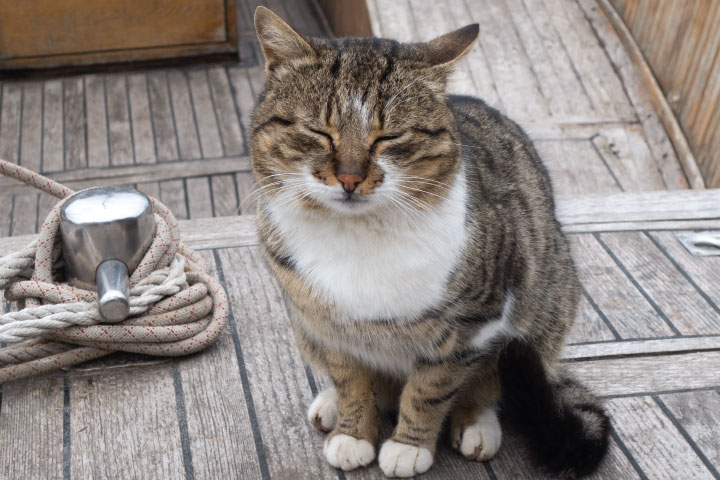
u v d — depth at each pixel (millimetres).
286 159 1629
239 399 2029
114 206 2137
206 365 2137
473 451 1840
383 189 1575
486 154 1955
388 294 1634
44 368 2045
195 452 1870
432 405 1792
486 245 1705
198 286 2227
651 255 2611
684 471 1825
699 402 2021
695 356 2186
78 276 2160
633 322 2318
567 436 1736
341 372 1837
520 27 4828
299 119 1618
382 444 1891
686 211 2830
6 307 2342
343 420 1862
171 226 2361
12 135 4828
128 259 2158
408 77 1646
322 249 1654
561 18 4902
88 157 4680
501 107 4367
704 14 3893
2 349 2064
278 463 1850
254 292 2408
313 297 1690
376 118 1599
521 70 4578
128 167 4602
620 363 2166
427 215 1630
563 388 1935
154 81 5375
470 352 1753
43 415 1959
